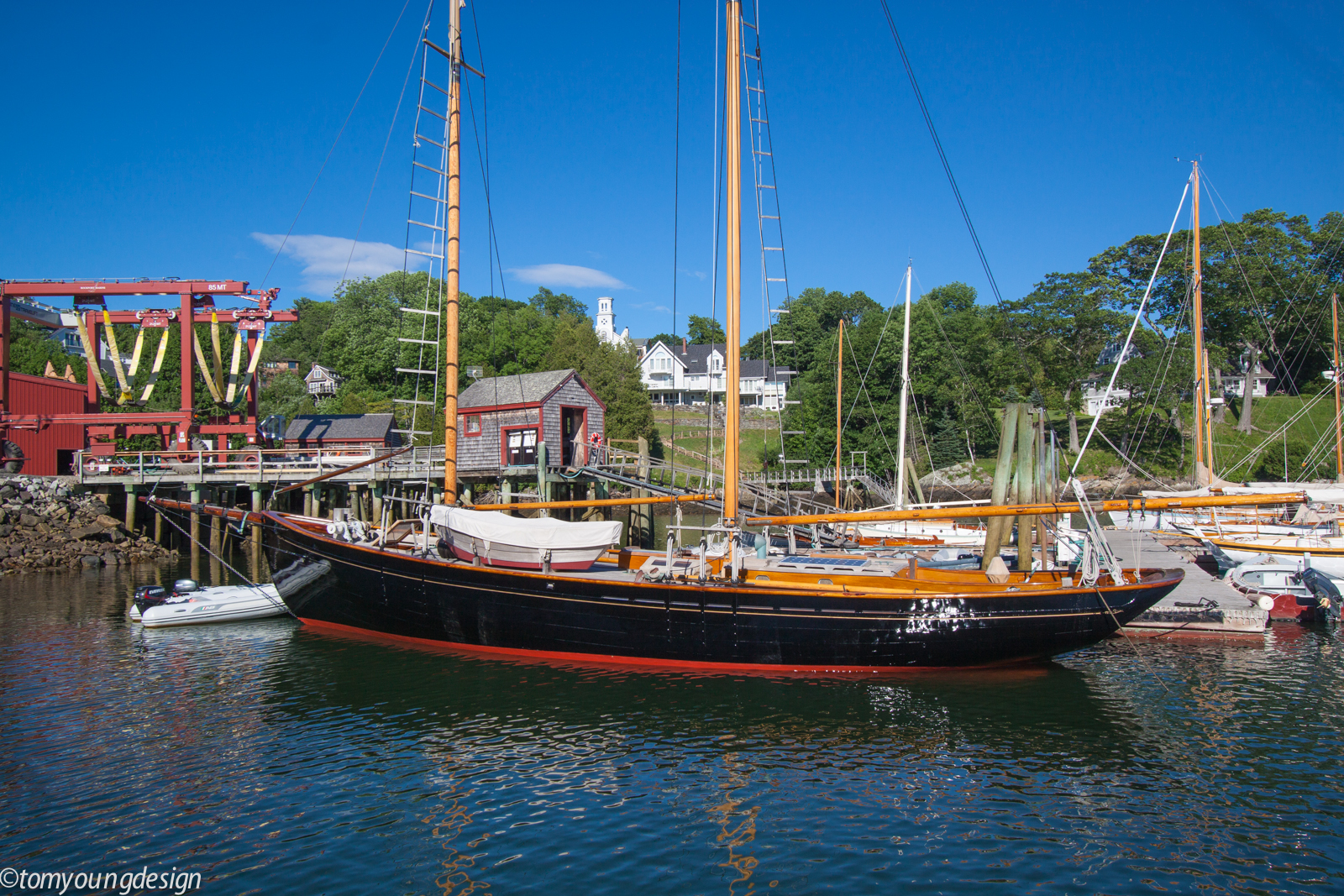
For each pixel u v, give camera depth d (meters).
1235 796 10.27
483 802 10.10
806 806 9.99
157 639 18.20
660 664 15.74
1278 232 55.34
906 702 13.84
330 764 11.27
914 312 58.44
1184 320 57.25
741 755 11.62
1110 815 9.76
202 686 14.72
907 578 16.34
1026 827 9.45
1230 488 29.19
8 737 12.21
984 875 8.37
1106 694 14.36
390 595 17.27
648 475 35.47
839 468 37.69
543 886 8.16
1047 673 15.68
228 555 31.53
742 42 17.89
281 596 18.77
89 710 13.43
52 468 34.19
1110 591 15.05
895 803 10.09
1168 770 11.09
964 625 15.16
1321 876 8.37
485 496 34.19
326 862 8.62
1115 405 61.09
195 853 8.80
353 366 65.38
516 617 16.27
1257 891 8.09
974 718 13.13
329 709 13.52
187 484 30.94
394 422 47.25
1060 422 61.75
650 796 10.28
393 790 10.44
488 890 8.08
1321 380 60.06
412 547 18.81
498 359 71.81
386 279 69.62
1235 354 61.09
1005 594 15.07
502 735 12.38
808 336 87.44
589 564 16.52
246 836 9.20
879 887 8.13
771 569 16.81
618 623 15.73
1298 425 54.72
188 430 33.47
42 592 23.70
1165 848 8.95
